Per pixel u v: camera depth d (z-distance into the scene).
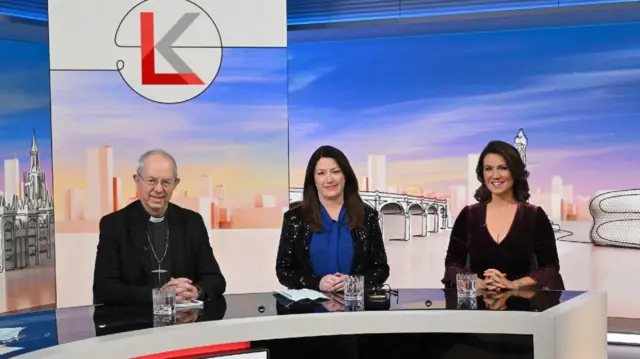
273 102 4.14
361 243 3.36
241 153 4.14
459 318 2.52
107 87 3.98
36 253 6.05
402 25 5.53
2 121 5.89
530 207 3.46
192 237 3.34
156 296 2.51
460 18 5.40
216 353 2.33
